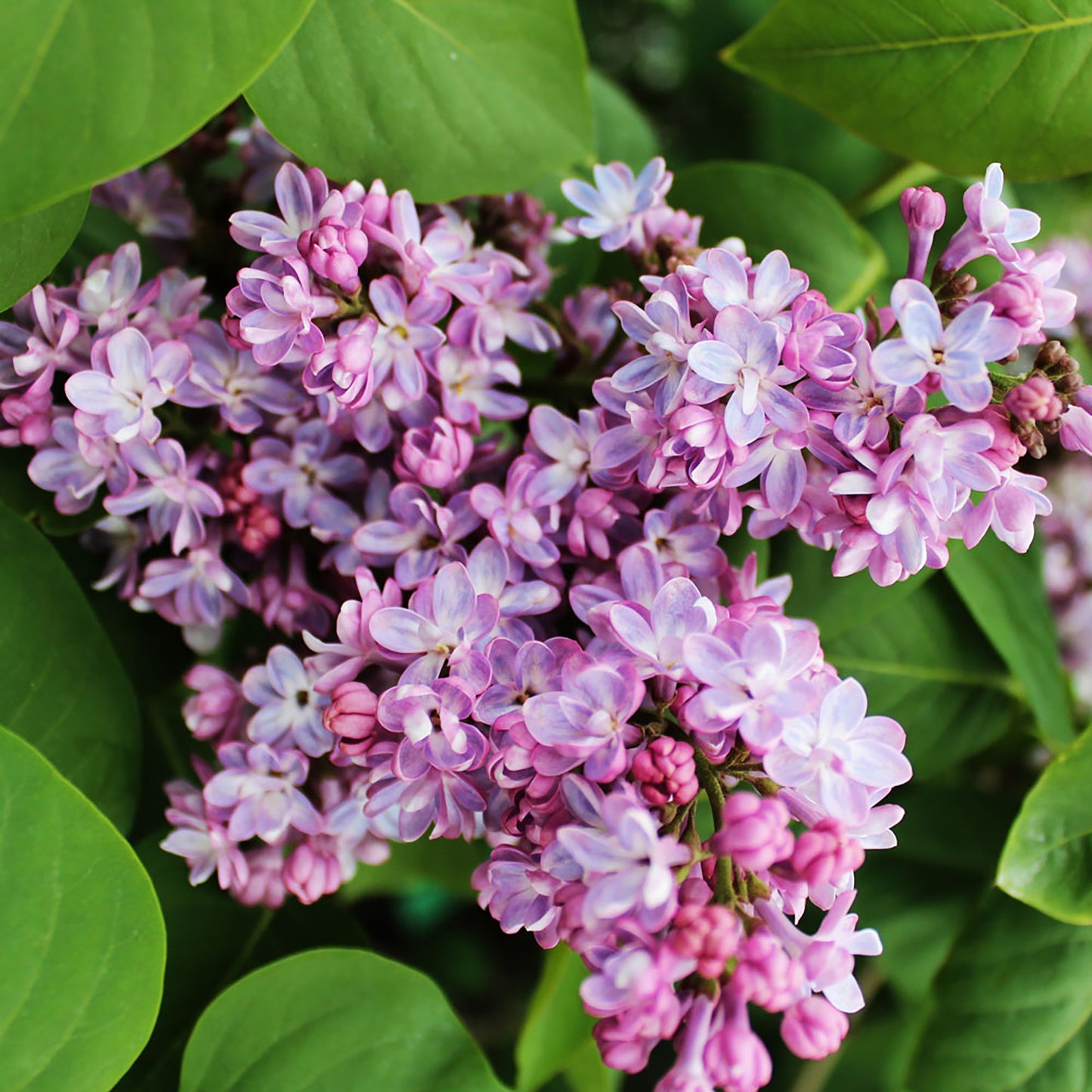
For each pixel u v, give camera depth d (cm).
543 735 46
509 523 49
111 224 54
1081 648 63
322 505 50
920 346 46
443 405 50
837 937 46
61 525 52
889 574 48
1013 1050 54
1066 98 53
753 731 46
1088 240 81
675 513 49
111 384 49
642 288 52
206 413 51
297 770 50
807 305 47
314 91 50
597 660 47
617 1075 61
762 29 54
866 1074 70
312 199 49
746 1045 45
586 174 60
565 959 55
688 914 45
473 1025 77
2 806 47
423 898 76
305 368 48
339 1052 50
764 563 52
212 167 58
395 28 50
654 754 46
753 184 56
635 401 48
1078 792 53
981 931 54
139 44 46
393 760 47
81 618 51
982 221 48
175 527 51
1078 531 62
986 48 53
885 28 53
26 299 50
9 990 47
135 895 48
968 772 62
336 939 54
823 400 47
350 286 48
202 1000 53
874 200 61
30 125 46
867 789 47
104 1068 48
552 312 54
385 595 48
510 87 51
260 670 50
